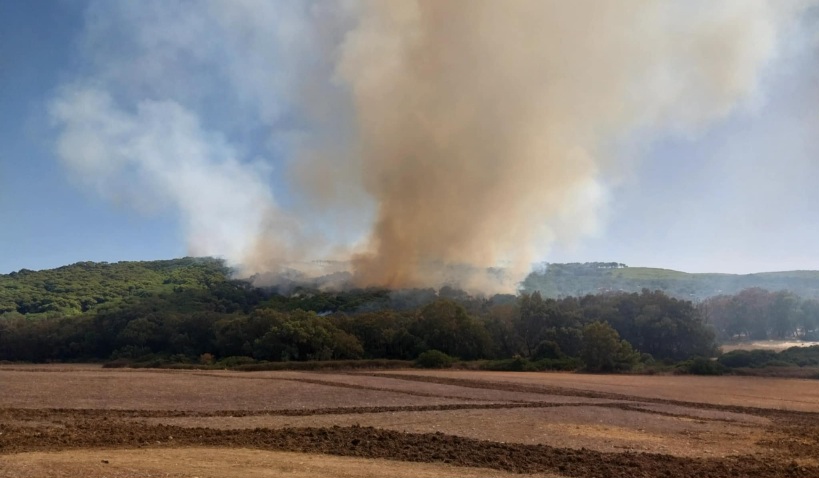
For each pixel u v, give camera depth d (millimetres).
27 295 158375
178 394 40500
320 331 95938
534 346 108938
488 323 112812
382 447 21484
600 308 122875
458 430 27969
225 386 47750
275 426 26609
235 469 16109
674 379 76938
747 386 66750
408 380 62188
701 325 116562
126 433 22359
